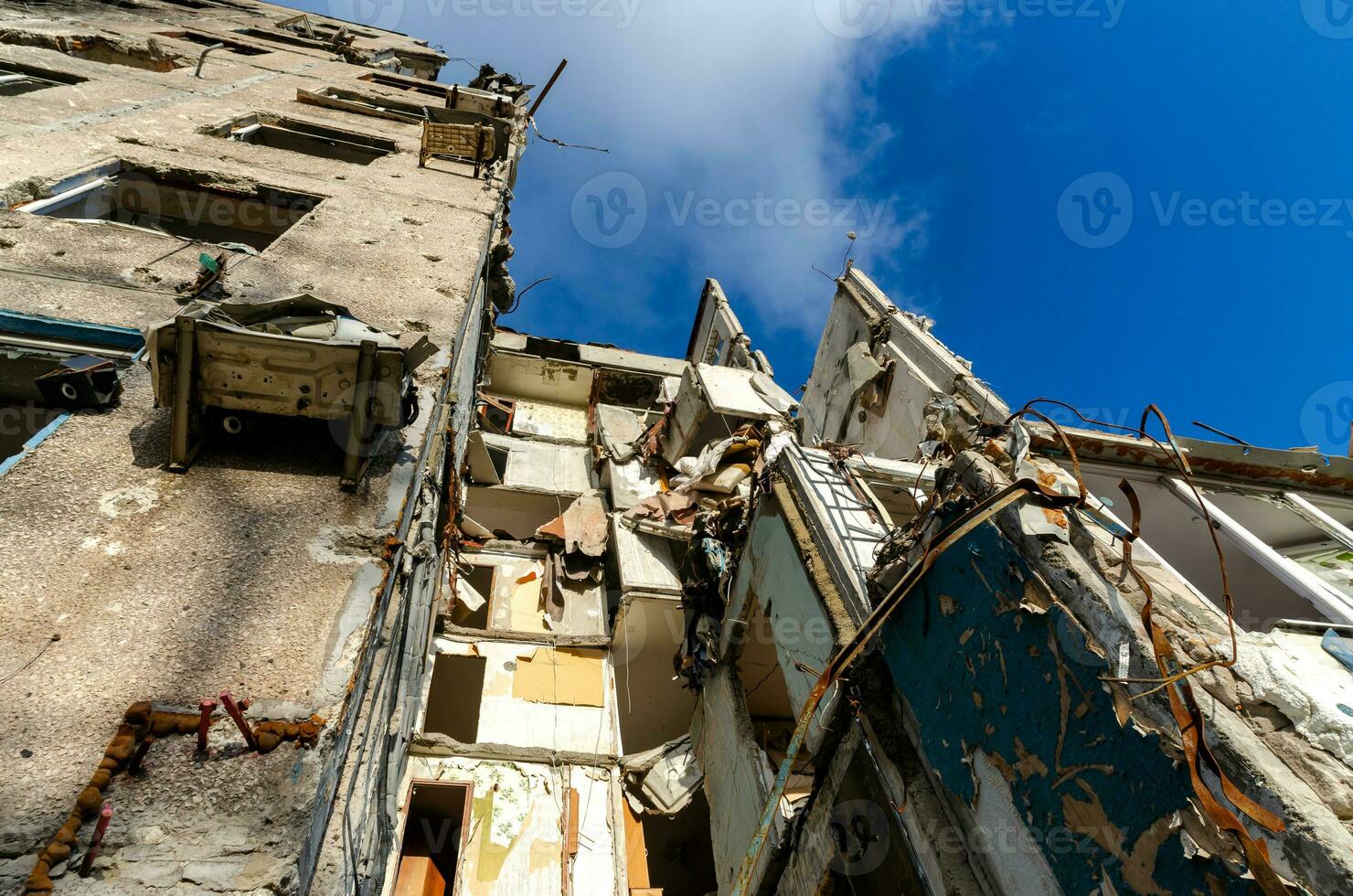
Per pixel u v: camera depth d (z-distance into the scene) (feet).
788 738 26.91
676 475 44.70
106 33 40.22
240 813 7.18
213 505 11.16
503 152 37.65
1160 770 9.50
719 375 43.39
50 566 9.38
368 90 44.83
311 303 12.59
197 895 6.47
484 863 24.64
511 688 31.60
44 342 13.29
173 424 11.39
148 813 6.98
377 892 11.87
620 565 36.35
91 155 22.34
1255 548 15.29
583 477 49.75
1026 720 11.96
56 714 7.63
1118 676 10.28
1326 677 9.86
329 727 8.20
